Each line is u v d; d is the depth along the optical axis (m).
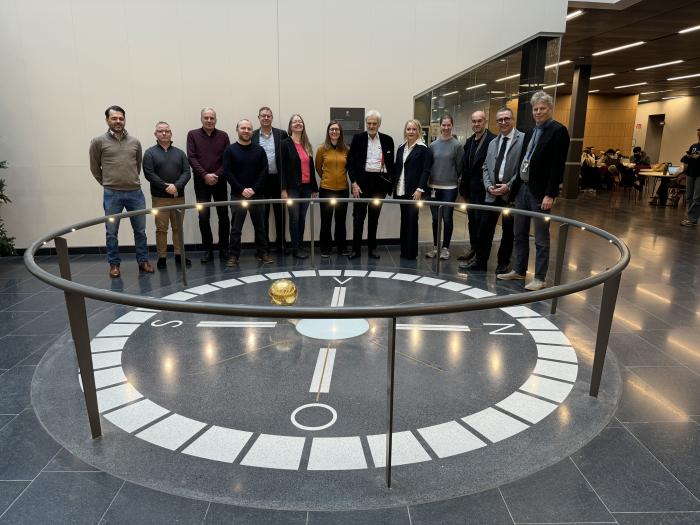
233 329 4.09
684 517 2.09
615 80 19.28
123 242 7.18
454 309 1.99
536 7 7.24
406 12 7.03
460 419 2.79
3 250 6.61
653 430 2.71
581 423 2.76
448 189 6.48
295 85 7.03
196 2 6.62
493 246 7.63
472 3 7.11
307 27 6.88
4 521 2.08
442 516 2.10
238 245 6.37
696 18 9.95
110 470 2.38
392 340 2.06
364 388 3.13
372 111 6.27
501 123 5.50
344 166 6.62
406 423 2.75
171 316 4.40
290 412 2.86
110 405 2.96
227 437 2.63
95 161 5.86
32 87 6.63
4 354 3.72
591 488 2.26
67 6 6.46
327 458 2.46
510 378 3.27
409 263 6.44
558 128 4.89
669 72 17.19
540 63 7.45
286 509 2.13
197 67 6.80
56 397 3.07
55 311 4.65
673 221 10.23
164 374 3.33
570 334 4.00
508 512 2.12
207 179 6.28
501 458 2.46
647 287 5.38
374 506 2.15
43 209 6.98
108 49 6.63
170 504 2.17
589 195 15.59
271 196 6.83
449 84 7.33
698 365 3.49
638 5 9.01
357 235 6.62
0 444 2.60
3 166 6.50
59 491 2.25
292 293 4.29
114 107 5.76
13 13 6.43
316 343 3.81
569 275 5.95
